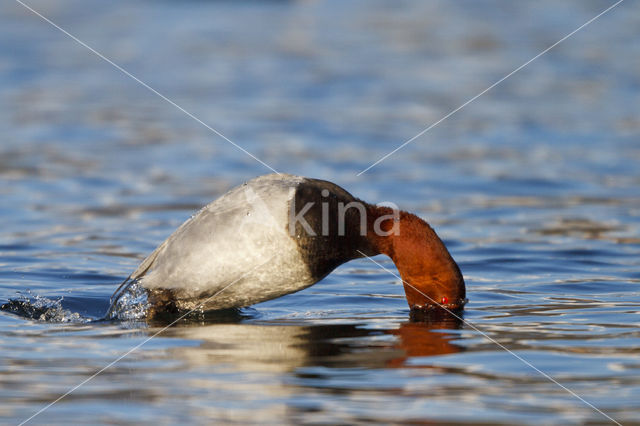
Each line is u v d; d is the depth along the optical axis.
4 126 52.84
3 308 21.75
